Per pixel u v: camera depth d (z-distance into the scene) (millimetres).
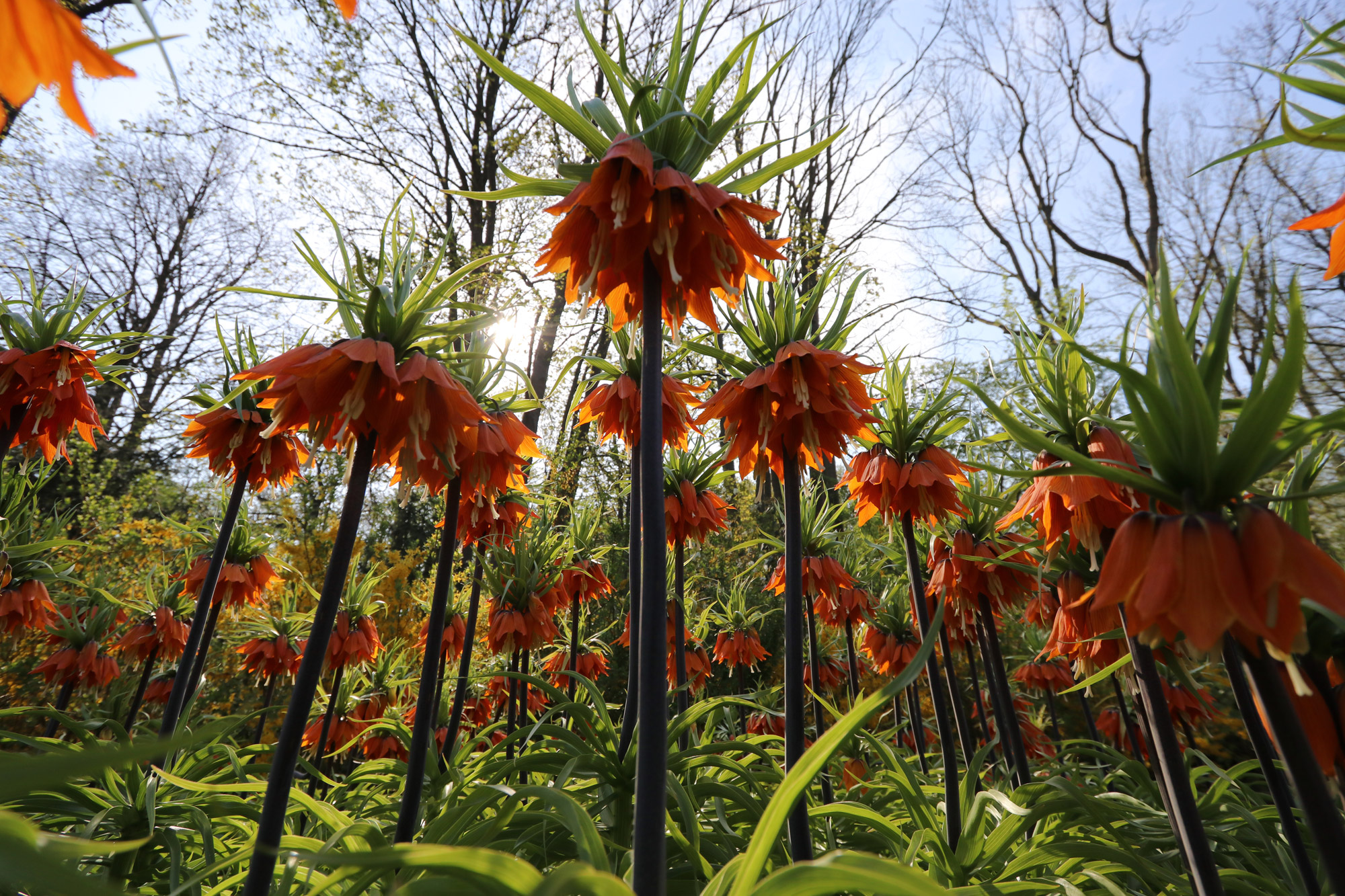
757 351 2686
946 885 2309
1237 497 1157
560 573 4984
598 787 2676
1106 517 2072
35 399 3328
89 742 2664
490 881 1067
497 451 2570
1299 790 1083
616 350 3627
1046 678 5699
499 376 2963
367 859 984
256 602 4938
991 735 5996
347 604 4918
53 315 3326
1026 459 2854
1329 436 1358
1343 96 1354
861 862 1001
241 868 2557
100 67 818
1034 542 2887
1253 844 2854
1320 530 4410
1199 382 1118
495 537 4578
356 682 5926
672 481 4406
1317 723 1259
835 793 3971
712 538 10234
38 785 489
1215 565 1070
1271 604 1037
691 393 3496
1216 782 2811
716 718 4395
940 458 3230
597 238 1783
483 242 15961
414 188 16562
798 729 1901
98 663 5391
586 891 955
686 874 2387
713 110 1887
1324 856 1052
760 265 2010
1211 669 4809
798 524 2084
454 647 5762
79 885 549
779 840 2512
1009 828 2434
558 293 15766
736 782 3006
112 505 9820
